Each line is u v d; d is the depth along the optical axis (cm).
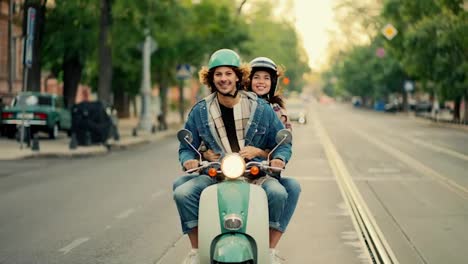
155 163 3025
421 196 1988
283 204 873
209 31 5822
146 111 5531
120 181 2345
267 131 903
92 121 3697
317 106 18662
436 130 6050
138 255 1244
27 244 1335
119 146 3928
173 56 5547
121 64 5575
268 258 833
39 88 4353
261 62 1075
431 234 1425
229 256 782
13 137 4222
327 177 2462
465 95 6825
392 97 14075
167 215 1664
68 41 4475
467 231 1458
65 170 2700
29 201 1886
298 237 1404
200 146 913
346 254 1252
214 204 824
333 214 1680
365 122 7875
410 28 6719
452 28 6419
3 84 5734
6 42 5788
